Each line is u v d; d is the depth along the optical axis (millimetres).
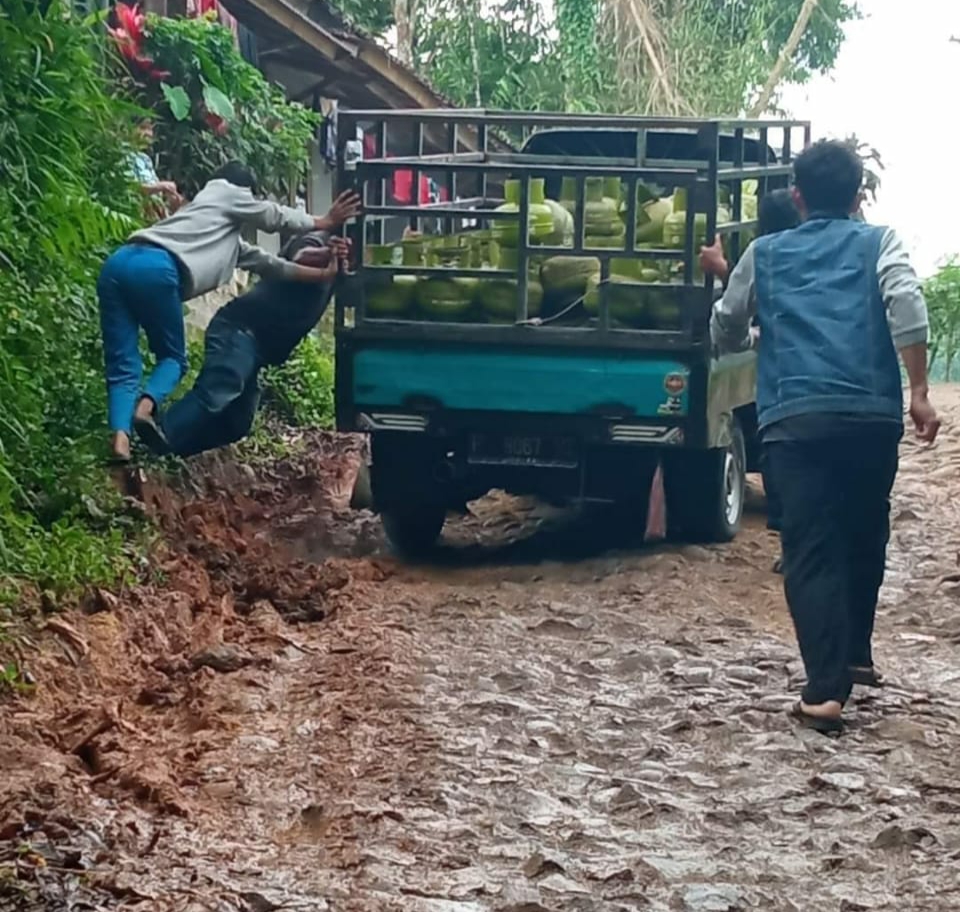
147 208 10484
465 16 25438
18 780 5820
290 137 13594
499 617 8164
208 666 7156
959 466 12258
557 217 9281
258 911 5047
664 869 5449
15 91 8984
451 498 9664
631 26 26000
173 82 12383
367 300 9156
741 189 9586
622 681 7289
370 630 7852
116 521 8188
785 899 5273
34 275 8844
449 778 6121
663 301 8945
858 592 6898
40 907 4922
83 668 6844
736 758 6414
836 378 6621
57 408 8547
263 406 12336
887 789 6090
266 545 9375
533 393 9031
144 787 5852
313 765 6184
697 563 9289
